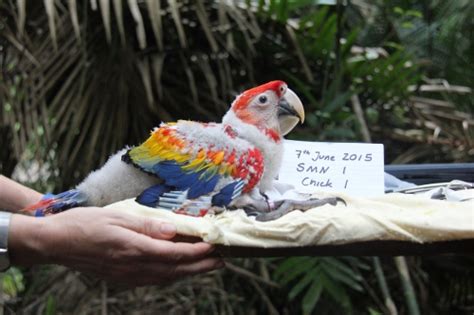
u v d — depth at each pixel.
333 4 2.47
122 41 2.20
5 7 2.19
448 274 2.53
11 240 0.96
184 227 0.92
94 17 2.21
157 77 2.16
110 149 2.19
